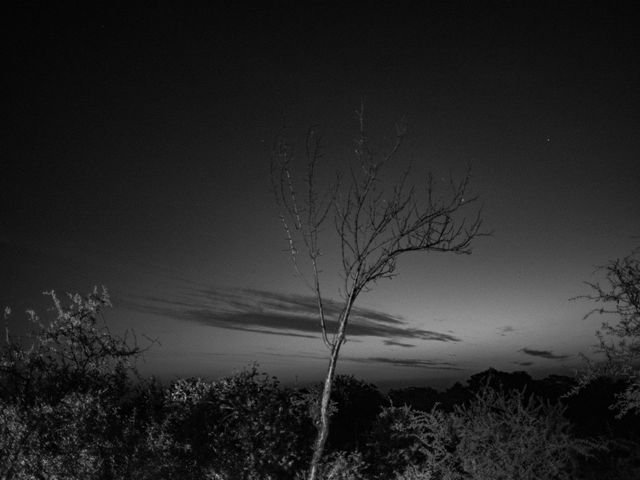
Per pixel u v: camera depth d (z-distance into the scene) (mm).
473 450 9781
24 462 7730
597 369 7574
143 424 9664
